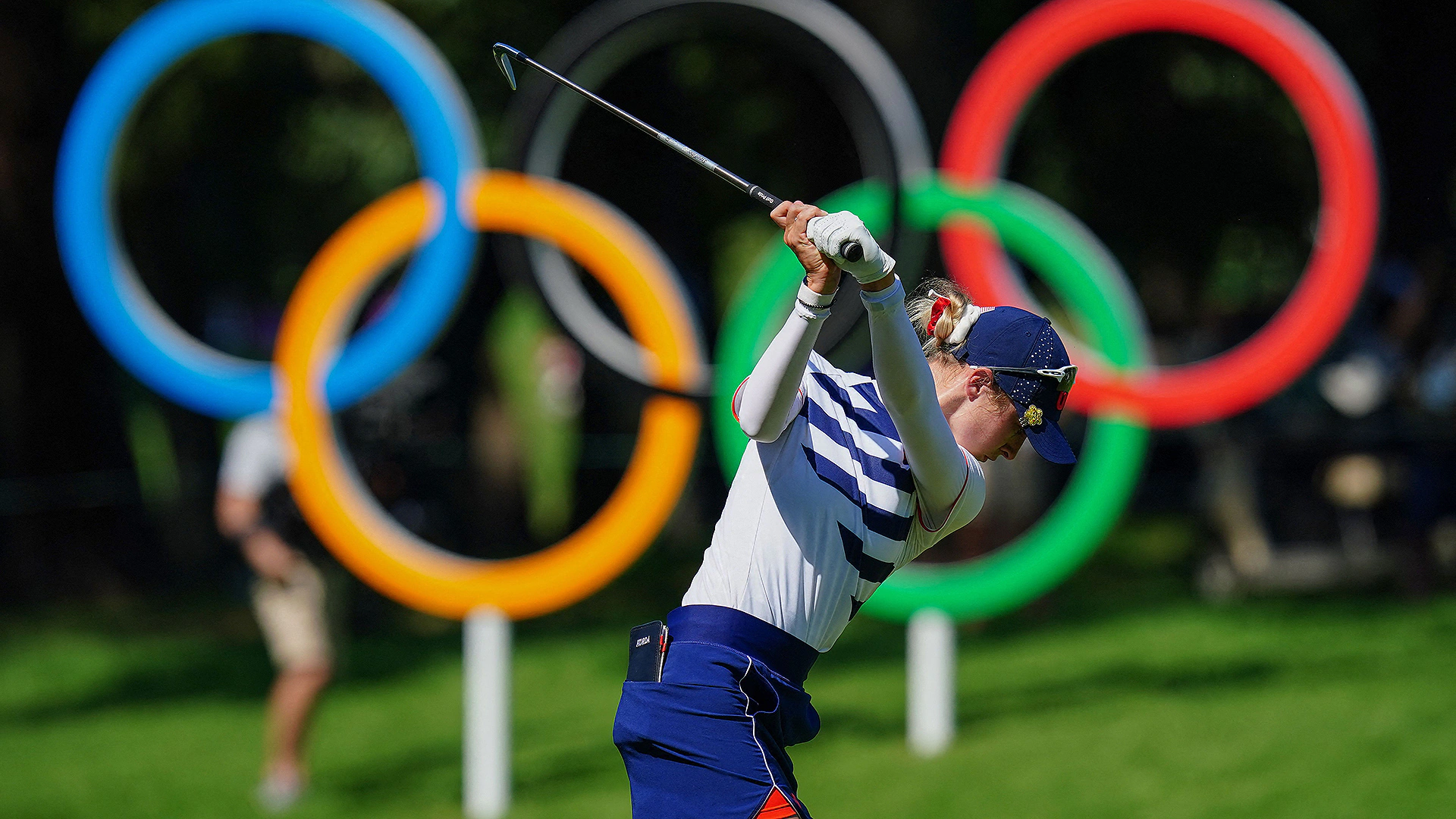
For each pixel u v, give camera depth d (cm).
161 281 4616
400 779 2330
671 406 2092
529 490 5909
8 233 4094
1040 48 2267
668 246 4478
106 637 3809
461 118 2102
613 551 2100
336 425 2155
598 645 3497
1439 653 2722
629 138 4409
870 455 1034
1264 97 4181
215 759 2531
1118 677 2728
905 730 2430
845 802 2025
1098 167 4431
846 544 1028
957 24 3331
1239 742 2197
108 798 2286
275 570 2155
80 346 4297
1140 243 4566
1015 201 2206
